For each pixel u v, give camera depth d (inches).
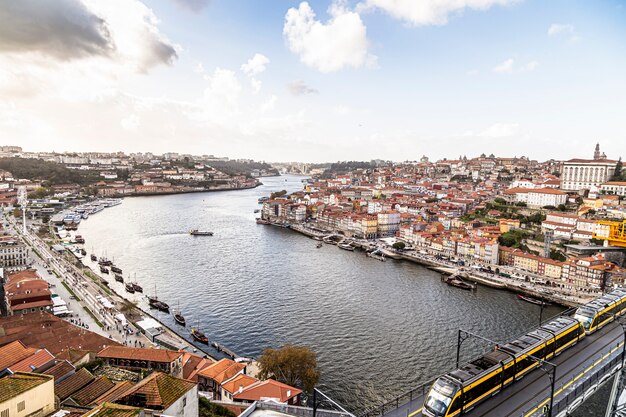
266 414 2142.0
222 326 5615.2
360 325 5575.8
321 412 2285.9
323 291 7076.8
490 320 5792.3
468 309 6235.2
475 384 2374.5
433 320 5772.6
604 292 6963.6
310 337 5211.6
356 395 3929.6
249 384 3503.9
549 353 2938.0
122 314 5743.1
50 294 6013.8
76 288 6993.1
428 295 6934.1
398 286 7455.7
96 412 1929.1
